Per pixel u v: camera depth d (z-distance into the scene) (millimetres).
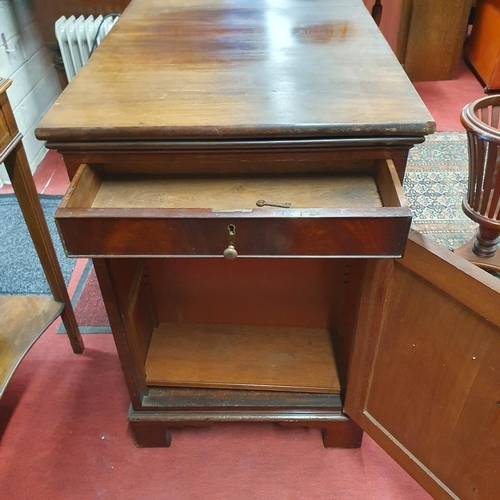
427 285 805
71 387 1357
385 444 1087
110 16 2141
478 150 1229
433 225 1650
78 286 1674
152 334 1293
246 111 797
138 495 1127
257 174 893
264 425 1257
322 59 979
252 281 1203
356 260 1021
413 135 769
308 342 1266
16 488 1142
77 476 1163
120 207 821
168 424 1160
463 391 844
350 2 1287
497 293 691
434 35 2705
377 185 855
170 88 882
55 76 2486
